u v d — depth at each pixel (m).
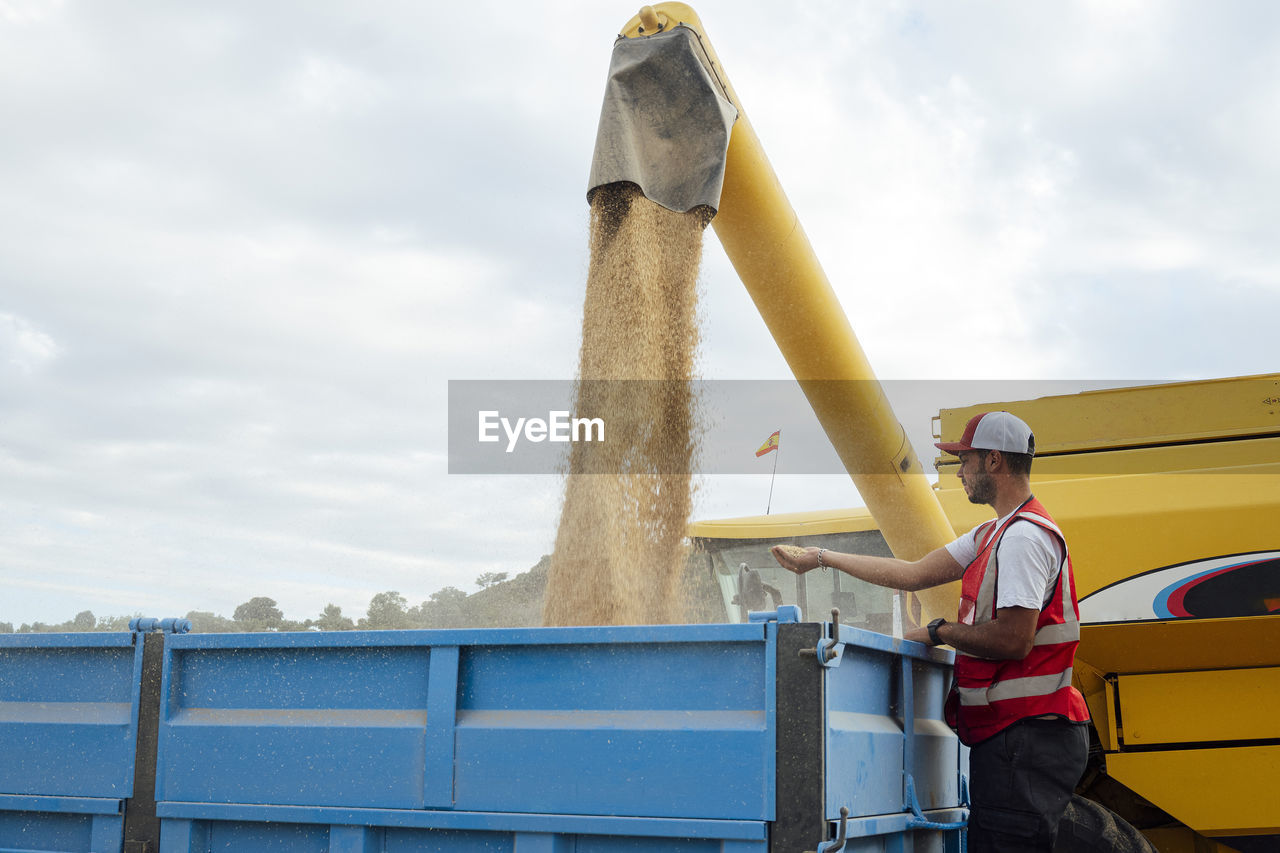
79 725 2.80
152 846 2.68
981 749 2.89
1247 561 4.12
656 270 3.48
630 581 3.40
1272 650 4.17
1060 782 2.81
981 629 2.79
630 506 3.44
